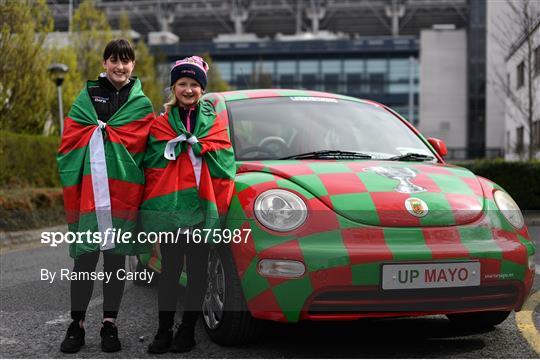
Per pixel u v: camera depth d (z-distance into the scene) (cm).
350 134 445
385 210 335
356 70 7206
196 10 9725
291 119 445
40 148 1505
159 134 354
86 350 359
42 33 1577
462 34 6225
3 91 1453
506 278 335
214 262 362
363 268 314
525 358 337
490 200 366
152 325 418
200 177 346
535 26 1966
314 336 382
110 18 9700
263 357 338
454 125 6212
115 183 350
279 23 9794
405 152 437
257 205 335
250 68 7406
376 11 9206
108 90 365
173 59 7594
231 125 429
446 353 346
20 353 355
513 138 3262
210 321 367
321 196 338
